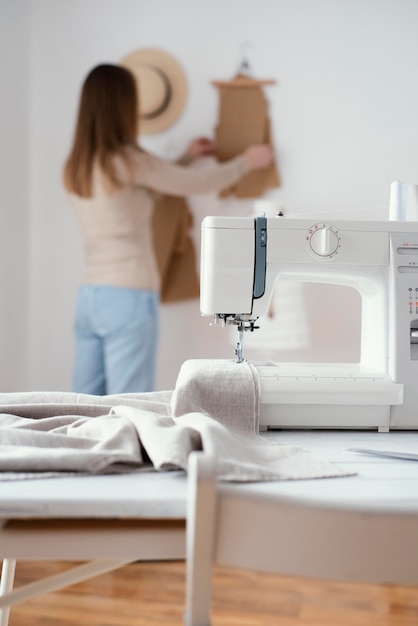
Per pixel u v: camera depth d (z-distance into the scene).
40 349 3.74
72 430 1.23
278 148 3.65
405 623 2.39
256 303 1.61
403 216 1.74
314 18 3.62
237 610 2.46
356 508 0.72
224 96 3.66
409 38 3.59
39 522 0.97
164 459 1.04
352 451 1.27
